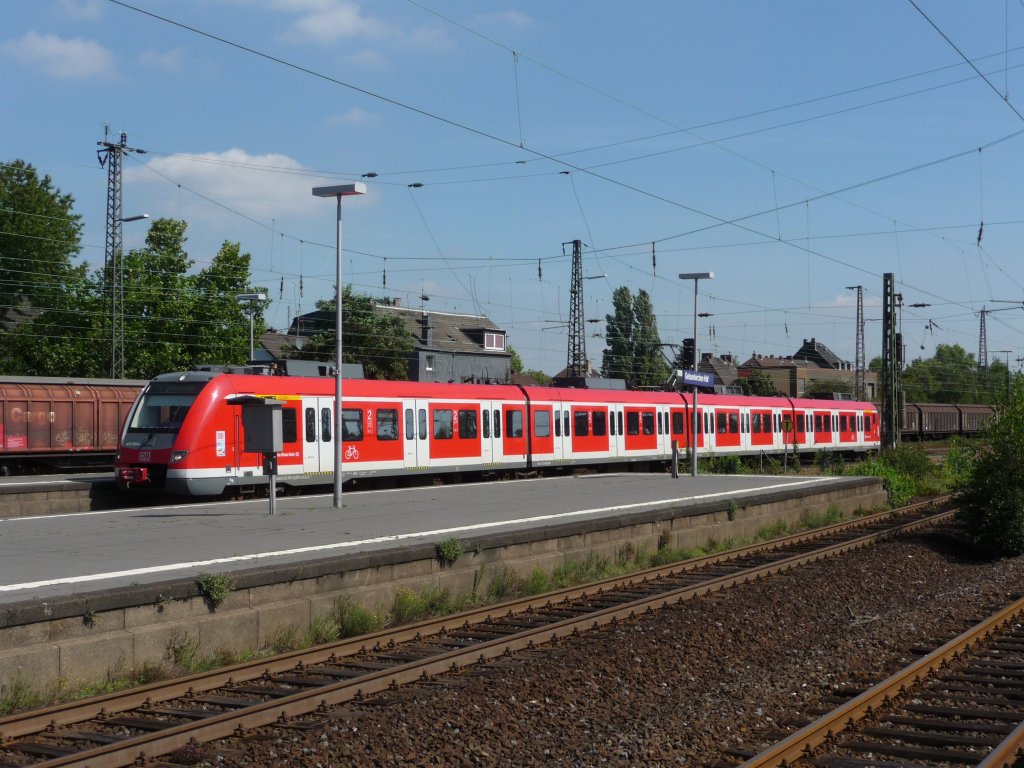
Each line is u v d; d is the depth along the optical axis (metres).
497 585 16.27
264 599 12.80
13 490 22.34
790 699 10.25
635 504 23.62
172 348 51.00
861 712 9.48
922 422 71.62
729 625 13.94
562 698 10.16
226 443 24.59
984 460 23.25
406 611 14.22
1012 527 22.14
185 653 11.39
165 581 11.76
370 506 22.95
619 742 8.79
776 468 43.66
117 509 22.86
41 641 10.39
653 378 75.31
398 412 29.61
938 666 11.52
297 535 17.34
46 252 58.62
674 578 18.19
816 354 135.00
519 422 34.44
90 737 8.71
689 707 9.95
